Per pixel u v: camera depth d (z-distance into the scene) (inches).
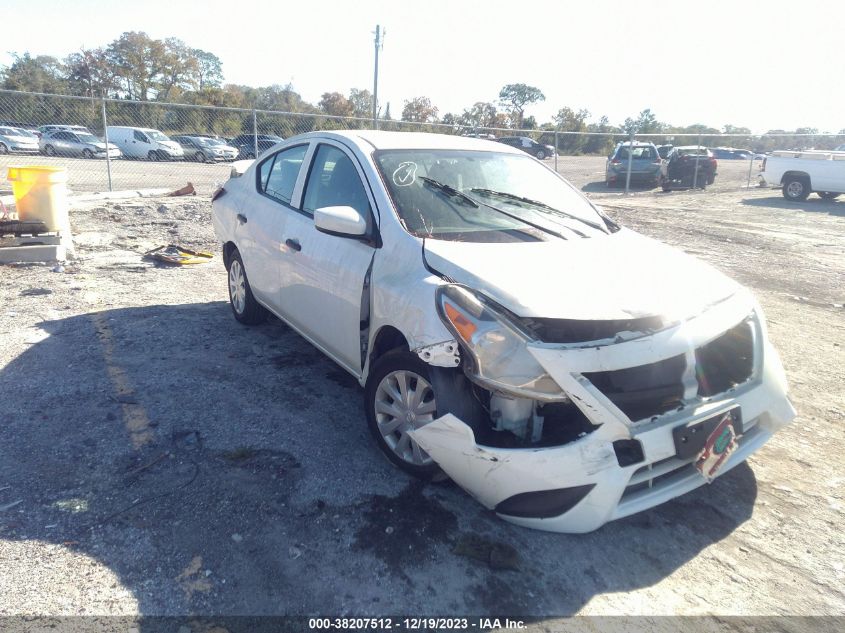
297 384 175.9
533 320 109.3
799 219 561.0
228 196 222.5
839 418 169.2
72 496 122.1
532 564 110.0
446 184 157.5
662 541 117.9
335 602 99.9
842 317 261.1
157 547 109.6
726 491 134.5
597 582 106.8
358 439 147.6
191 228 407.2
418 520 119.5
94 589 99.9
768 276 334.3
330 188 165.8
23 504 119.0
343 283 147.5
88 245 341.7
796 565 112.6
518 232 144.2
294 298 173.6
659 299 116.6
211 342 204.5
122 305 239.1
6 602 96.4
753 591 106.1
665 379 111.6
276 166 199.3
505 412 114.1
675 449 109.3
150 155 873.5
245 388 171.9
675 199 747.4
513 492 109.3
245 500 123.0
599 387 107.2
